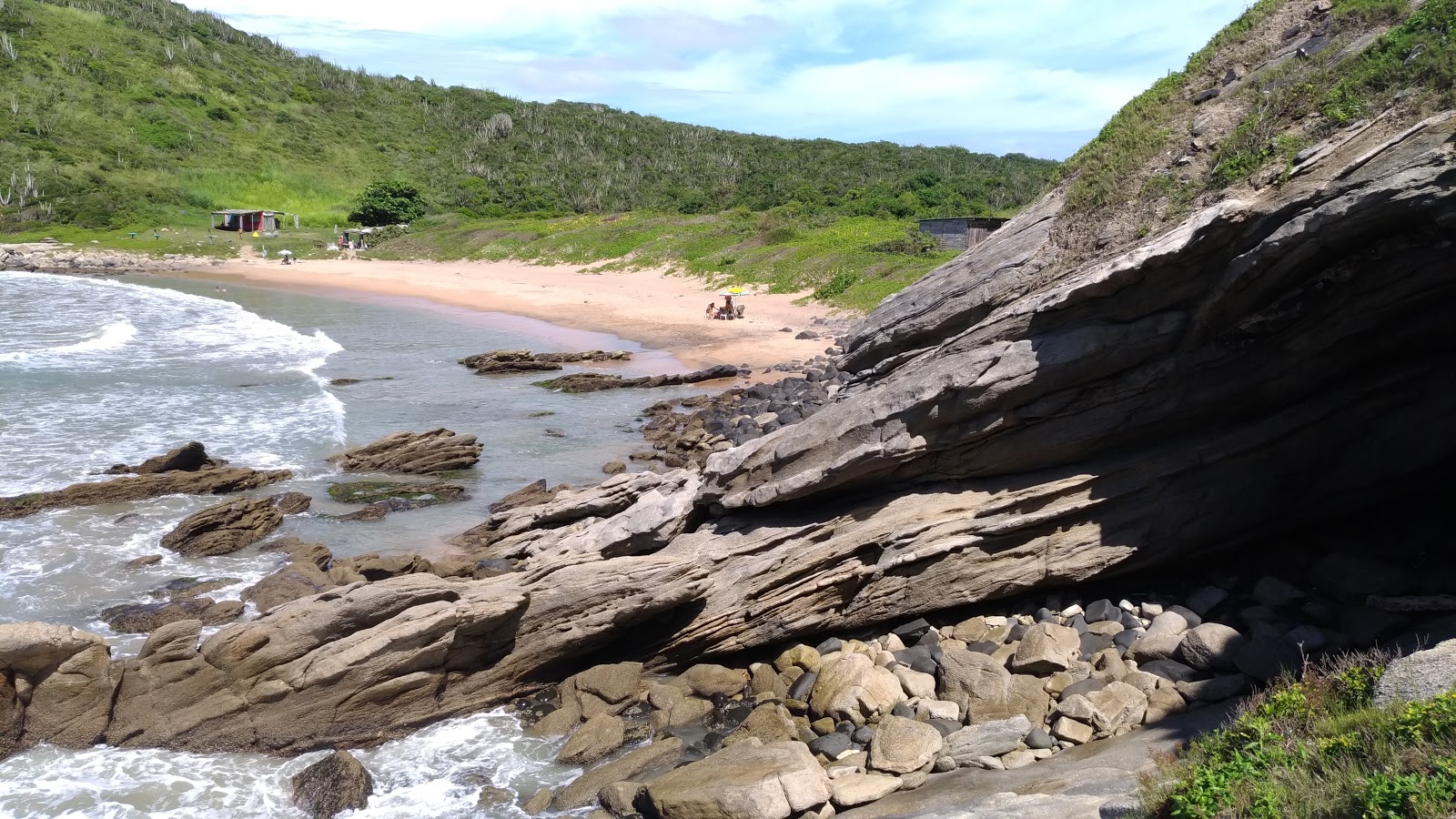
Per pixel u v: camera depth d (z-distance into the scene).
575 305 53.78
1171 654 12.09
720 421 26.92
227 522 19.23
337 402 30.27
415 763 12.64
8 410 27.27
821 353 38.19
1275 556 13.90
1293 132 13.75
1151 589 14.02
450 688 13.80
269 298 58.44
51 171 91.19
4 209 85.62
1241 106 15.12
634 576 14.21
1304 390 13.26
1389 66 13.14
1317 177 12.13
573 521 19.02
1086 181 16.55
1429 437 12.86
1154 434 13.91
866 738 11.62
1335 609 12.34
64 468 22.56
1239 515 13.62
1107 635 12.82
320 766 12.12
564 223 83.75
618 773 11.76
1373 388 12.98
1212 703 11.01
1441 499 13.45
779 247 58.81
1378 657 10.05
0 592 16.36
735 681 13.91
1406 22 13.68
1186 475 13.66
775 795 10.16
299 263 77.88
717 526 16.14
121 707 12.80
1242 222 12.14
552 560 15.62
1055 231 16.33
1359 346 12.55
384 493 22.19
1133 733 10.67
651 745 12.24
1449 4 13.18
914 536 14.11
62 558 17.89
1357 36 14.80
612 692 13.67
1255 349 12.91
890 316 18.34
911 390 14.55
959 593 13.98
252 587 16.75
